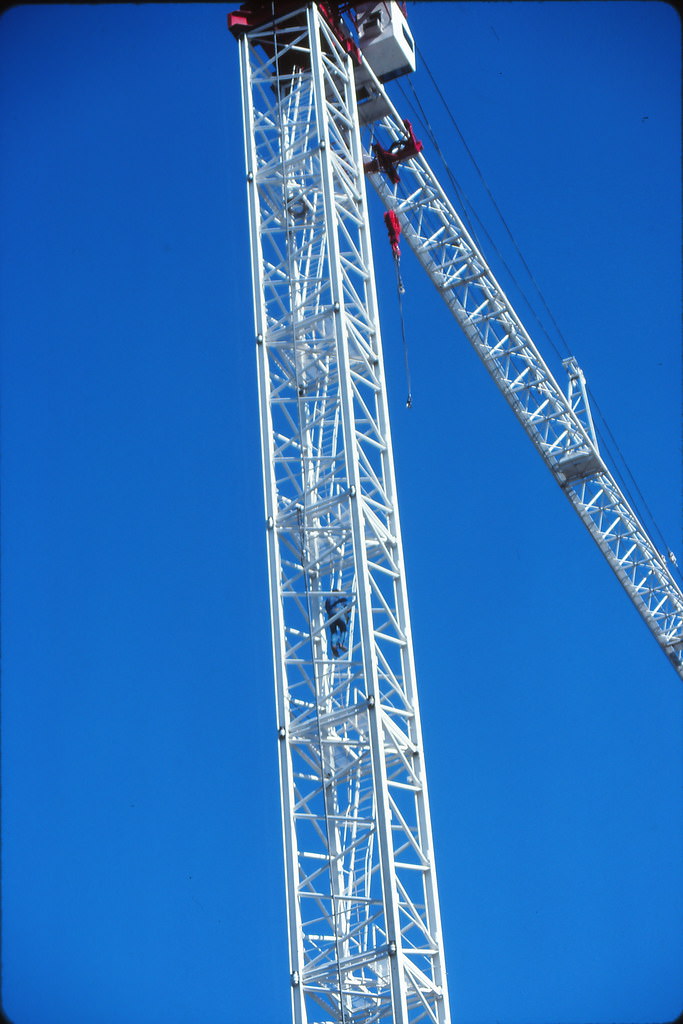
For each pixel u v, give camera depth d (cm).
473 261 7106
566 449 7919
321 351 4172
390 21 5128
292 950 3562
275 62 4625
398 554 3966
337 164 4425
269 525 3988
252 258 4347
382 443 4084
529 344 7475
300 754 3791
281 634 3869
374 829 3556
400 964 3378
